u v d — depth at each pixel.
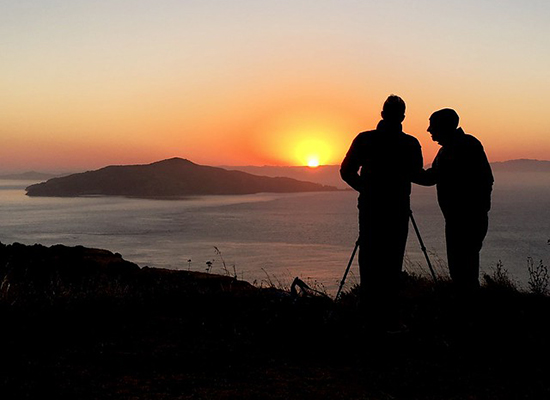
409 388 4.68
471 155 6.58
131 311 7.19
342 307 7.00
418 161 6.20
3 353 5.40
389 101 6.14
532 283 7.92
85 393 4.46
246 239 187.38
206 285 8.82
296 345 5.86
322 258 128.25
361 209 6.22
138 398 4.37
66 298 7.21
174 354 5.55
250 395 4.48
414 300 7.75
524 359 5.39
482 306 6.76
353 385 4.75
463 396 4.52
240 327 6.53
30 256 9.99
